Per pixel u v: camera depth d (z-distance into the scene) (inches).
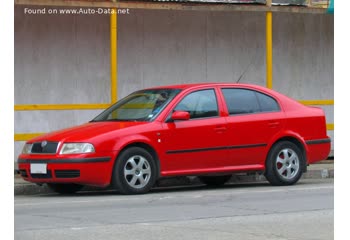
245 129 572.7
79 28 748.6
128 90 768.9
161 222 410.3
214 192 559.8
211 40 800.3
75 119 746.8
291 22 832.3
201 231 382.9
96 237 365.1
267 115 584.4
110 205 481.7
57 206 481.7
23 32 730.2
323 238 365.4
